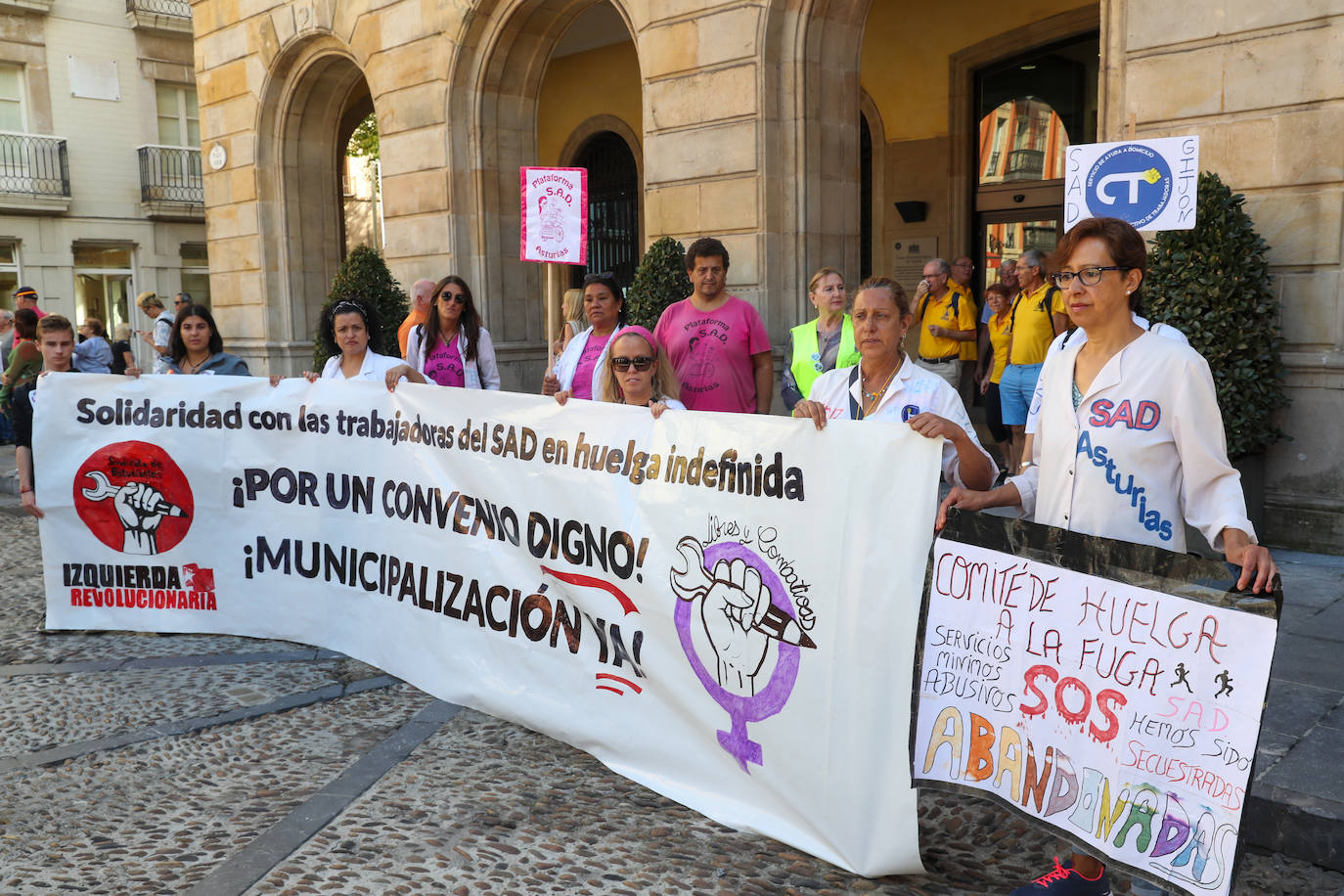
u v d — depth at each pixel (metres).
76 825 3.28
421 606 4.46
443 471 4.32
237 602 5.21
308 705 4.30
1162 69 6.36
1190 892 2.27
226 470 5.12
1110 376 2.46
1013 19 11.03
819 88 8.55
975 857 3.06
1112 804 2.41
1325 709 3.78
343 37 12.77
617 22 13.78
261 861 3.01
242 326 15.19
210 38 14.90
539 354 12.35
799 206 8.55
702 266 5.18
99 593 5.34
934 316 9.11
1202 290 5.89
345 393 4.73
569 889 2.88
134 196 23.75
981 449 2.96
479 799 3.43
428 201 11.99
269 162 14.50
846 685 2.96
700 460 3.38
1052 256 2.54
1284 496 6.22
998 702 2.62
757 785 3.23
